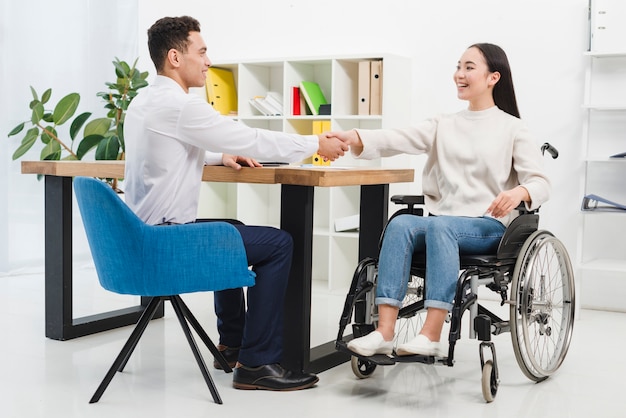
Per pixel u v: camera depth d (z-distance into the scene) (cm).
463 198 268
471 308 247
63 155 511
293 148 249
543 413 234
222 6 516
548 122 416
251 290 249
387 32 459
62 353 294
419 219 255
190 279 227
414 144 279
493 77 273
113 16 530
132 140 243
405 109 451
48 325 316
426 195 283
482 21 430
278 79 503
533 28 416
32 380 258
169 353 296
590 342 333
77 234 520
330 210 445
